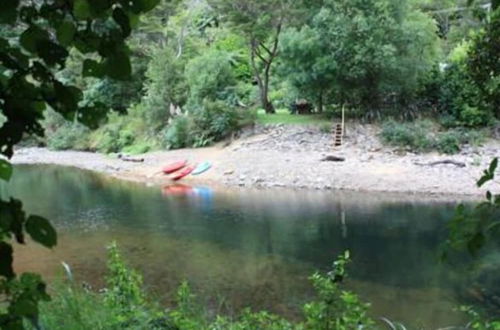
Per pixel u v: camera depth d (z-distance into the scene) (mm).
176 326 3156
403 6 20141
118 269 3869
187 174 18938
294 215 12945
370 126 20672
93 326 2967
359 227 11570
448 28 26125
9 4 1035
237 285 7766
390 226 11547
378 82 20297
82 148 28203
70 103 1172
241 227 11844
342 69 20141
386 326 6066
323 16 20281
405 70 19703
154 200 15320
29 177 20359
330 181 16594
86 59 1155
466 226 1846
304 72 20656
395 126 19406
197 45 29234
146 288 7254
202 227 11883
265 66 24750
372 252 9602
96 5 1085
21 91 1129
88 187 17828
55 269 8414
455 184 15297
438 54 21984
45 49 1119
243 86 26734
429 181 15727
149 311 3396
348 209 13438
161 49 25891
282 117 22844
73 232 11500
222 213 13359
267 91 24797
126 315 3129
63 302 3188
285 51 20734
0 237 1105
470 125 19484
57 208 14383
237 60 28828
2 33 1170
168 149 23328
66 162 24156
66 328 2859
